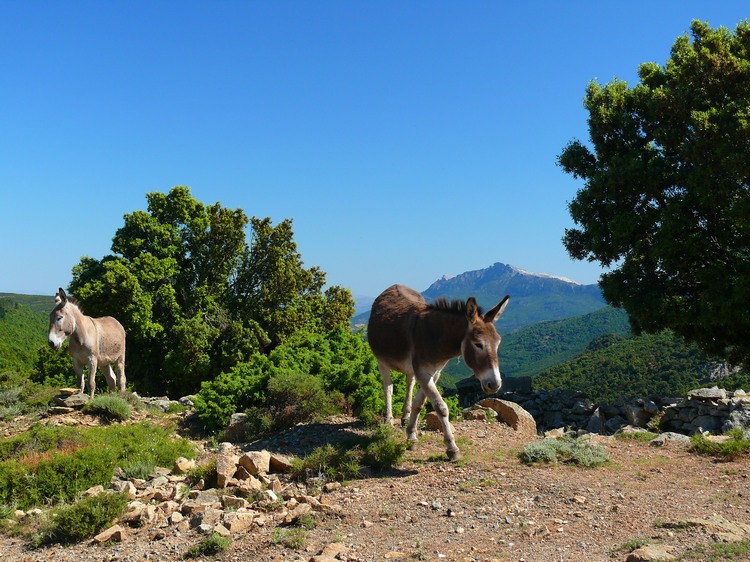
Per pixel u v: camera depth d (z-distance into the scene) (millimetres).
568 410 15359
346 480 7918
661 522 5820
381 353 9680
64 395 14797
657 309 15180
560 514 6293
